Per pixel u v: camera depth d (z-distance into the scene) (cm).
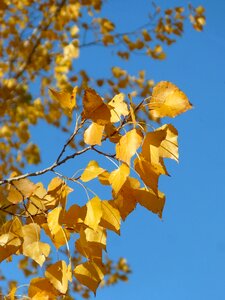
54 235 93
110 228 92
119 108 93
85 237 91
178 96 91
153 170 89
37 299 94
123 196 93
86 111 92
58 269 93
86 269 92
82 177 92
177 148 92
